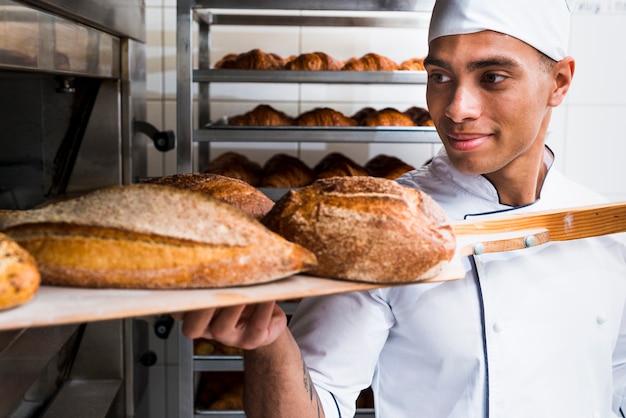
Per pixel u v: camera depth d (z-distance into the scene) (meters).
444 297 1.10
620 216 0.92
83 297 0.57
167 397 2.67
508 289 1.10
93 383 1.93
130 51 1.91
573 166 2.73
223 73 2.11
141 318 2.02
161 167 2.62
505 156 0.96
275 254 0.63
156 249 0.60
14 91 1.72
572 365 1.12
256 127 2.11
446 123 0.96
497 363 1.09
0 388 1.00
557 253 1.13
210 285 0.61
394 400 1.17
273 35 2.63
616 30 2.65
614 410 1.28
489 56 0.90
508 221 0.85
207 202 0.63
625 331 1.20
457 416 1.12
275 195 2.20
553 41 0.94
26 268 0.53
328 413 1.05
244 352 0.94
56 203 0.65
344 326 1.09
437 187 1.16
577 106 2.69
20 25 1.09
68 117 1.81
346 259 0.65
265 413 0.95
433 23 0.96
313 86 2.66
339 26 2.46
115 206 0.61
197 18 2.36
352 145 2.69
